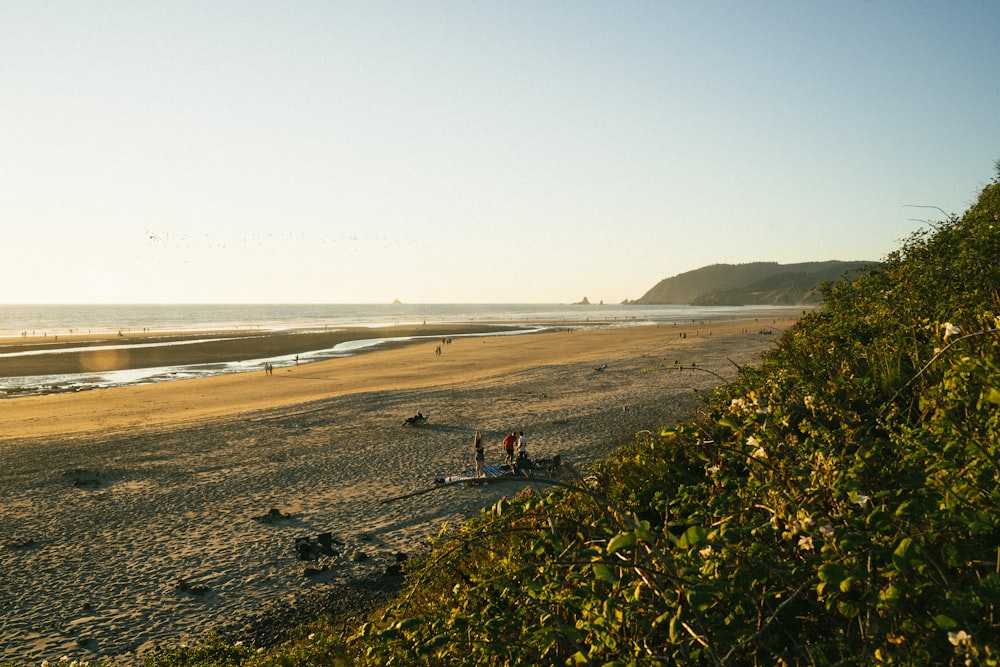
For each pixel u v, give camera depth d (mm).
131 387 45688
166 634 11438
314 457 23547
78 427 30688
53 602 12773
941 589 1919
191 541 15781
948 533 2068
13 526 17109
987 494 2031
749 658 2375
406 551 14516
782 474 2736
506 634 2961
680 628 2150
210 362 63562
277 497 19062
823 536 2166
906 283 6199
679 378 38938
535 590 2627
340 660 6203
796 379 4484
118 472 22078
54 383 49375
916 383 3832
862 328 5902
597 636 2400
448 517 16406
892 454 3023
